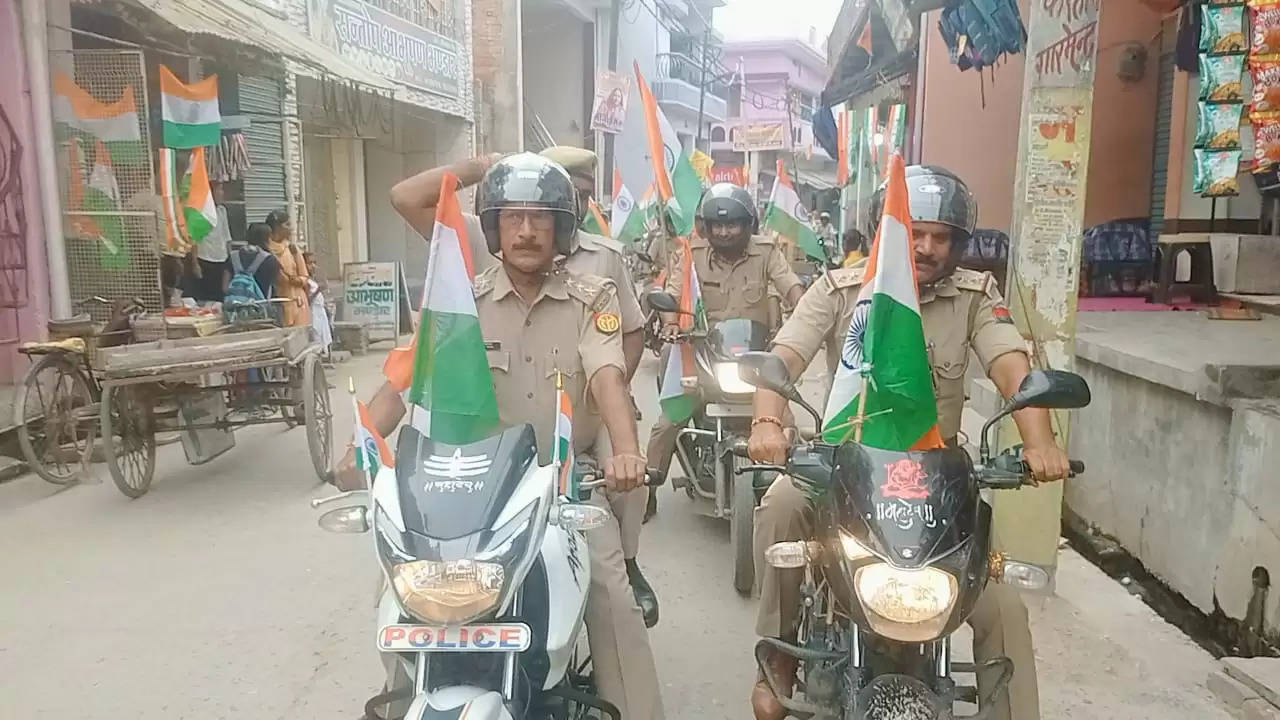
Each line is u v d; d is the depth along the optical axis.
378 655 4.07
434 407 2.42
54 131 7.96
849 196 13.13
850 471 2.37
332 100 12.36
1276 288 8.09
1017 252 4.46
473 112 17.33
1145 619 4.34
